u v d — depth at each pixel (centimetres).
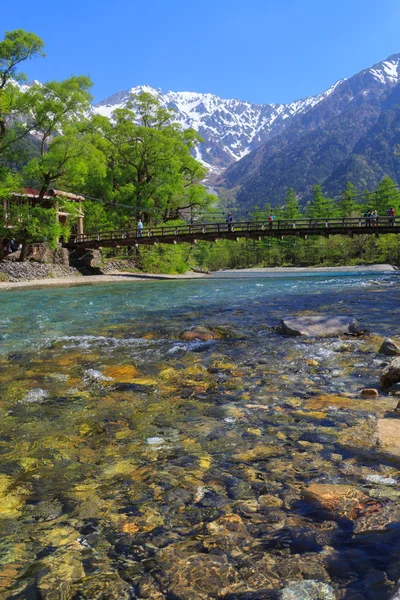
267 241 9581
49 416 358
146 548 184
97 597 156
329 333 698
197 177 5338
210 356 578
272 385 438
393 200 8206
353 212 8456
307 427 321
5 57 2622
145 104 4897
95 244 3744
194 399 399
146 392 423
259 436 307
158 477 249
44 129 2994
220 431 319
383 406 362
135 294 1675
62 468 264
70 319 976
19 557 180
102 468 264
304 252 9056
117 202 4784
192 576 166
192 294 1622
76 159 2941
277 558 174
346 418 337
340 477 241
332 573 164
